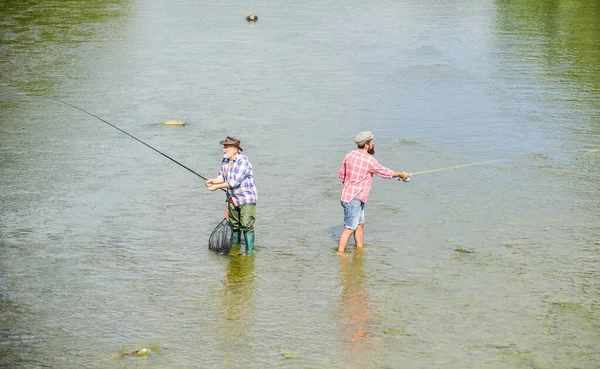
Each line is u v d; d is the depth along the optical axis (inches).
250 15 1525.6
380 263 475.8
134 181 628.7
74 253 482.9
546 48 1247.5
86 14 1571.1
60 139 746.2
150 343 373.1
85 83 987.3
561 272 462.9
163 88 969.5
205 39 1314.0
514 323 398.9
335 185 627.2
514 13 1656.0
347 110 872.3
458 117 843.4
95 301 418.6
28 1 1739.7
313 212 565.6
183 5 1743.4
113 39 1298.0
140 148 722.8
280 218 552.4
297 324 395.5
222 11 1660.9
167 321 397.1
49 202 573.9
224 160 492.7
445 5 1804.9
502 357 364.2
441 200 591.2
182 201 584.7
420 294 432.5
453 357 363.6
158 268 464.1
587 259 481.7
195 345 371.9
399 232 527.5
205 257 482.3
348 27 1467.8
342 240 489.4
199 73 1058.1
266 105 893.2
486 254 489.4
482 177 645.3
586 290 438.9
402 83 1008.2
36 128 781.9
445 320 401.7
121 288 435.5
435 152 717.3
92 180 628.4
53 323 392.5
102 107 872.9
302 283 446.0
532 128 798.5
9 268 458.6
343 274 458.6
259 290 435.8
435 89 975.6
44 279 444.8
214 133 778.2
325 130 792.3
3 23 1435.8
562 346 375.9
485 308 415.8
